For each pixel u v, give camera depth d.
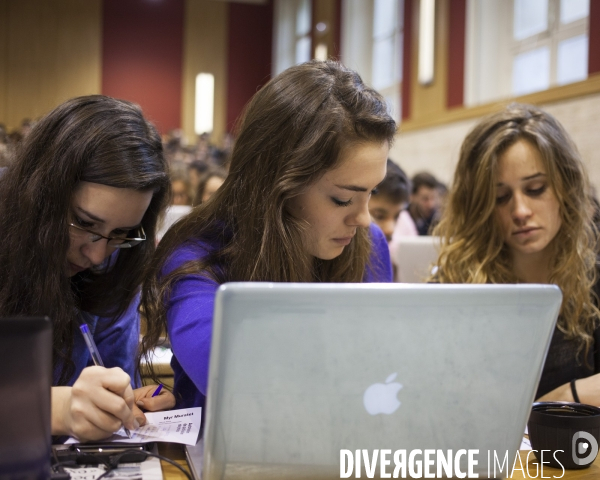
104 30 11.85
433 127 6.65
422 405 0.84
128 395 1.02
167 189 1.31
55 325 1.18
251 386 0.79
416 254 2.21
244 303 0.75
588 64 4.95
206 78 12.32
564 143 1.58
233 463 0.81
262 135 1.16
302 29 11.26
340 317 0.78
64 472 0.89
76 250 1.21
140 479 0.90
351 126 1.10
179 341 1.07
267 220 1.14
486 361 0.84
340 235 1.18
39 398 0.79
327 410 0.81
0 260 1.19
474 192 1.62
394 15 8.34
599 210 1.73
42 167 1.16
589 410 1.09
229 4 12.44
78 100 1.21
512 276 1.65
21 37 11.48
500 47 6.16
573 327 1.57
